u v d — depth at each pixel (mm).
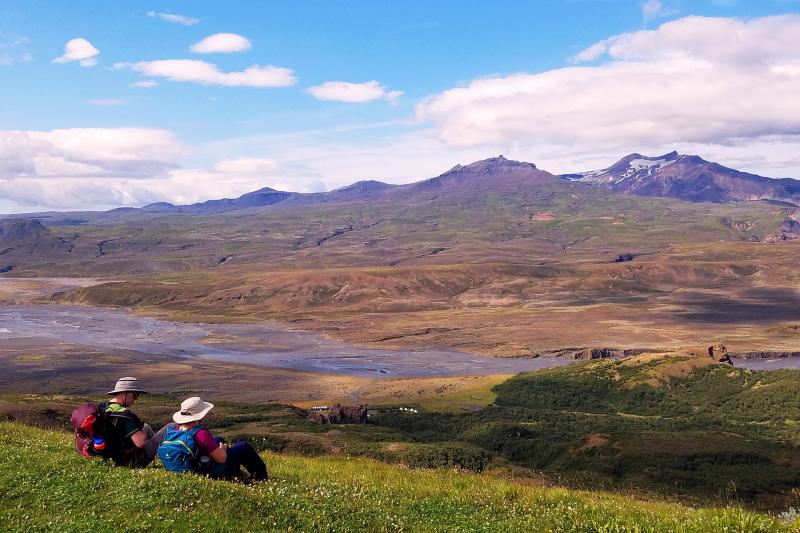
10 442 16672
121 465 14312
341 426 101625
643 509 15117
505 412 130500
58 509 11266
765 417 129875
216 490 12133
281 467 18828
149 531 10391
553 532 12477
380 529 11922
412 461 66562
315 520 11758
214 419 99562
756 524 12508
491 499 15273
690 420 127312
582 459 83375
